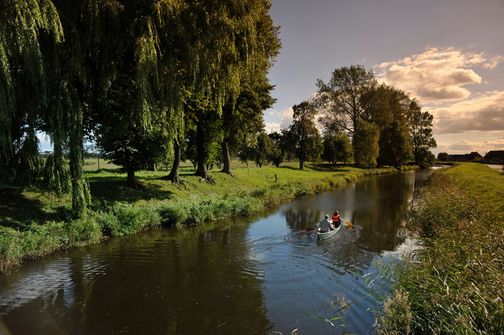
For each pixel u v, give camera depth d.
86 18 18.64
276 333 10.34
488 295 7.73
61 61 19.06
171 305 12.16
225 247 19.25
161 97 22.77
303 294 13.13
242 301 12.52
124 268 15.69
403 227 24.69
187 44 21.92
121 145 25.31
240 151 62.34
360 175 70.81
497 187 29.75
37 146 19.25
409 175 77.69
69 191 19.56
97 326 10.71
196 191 32.38
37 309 11.72
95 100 22.59
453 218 17.58
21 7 15.32
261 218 27.59
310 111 72.31
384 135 93.00
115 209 22.39
